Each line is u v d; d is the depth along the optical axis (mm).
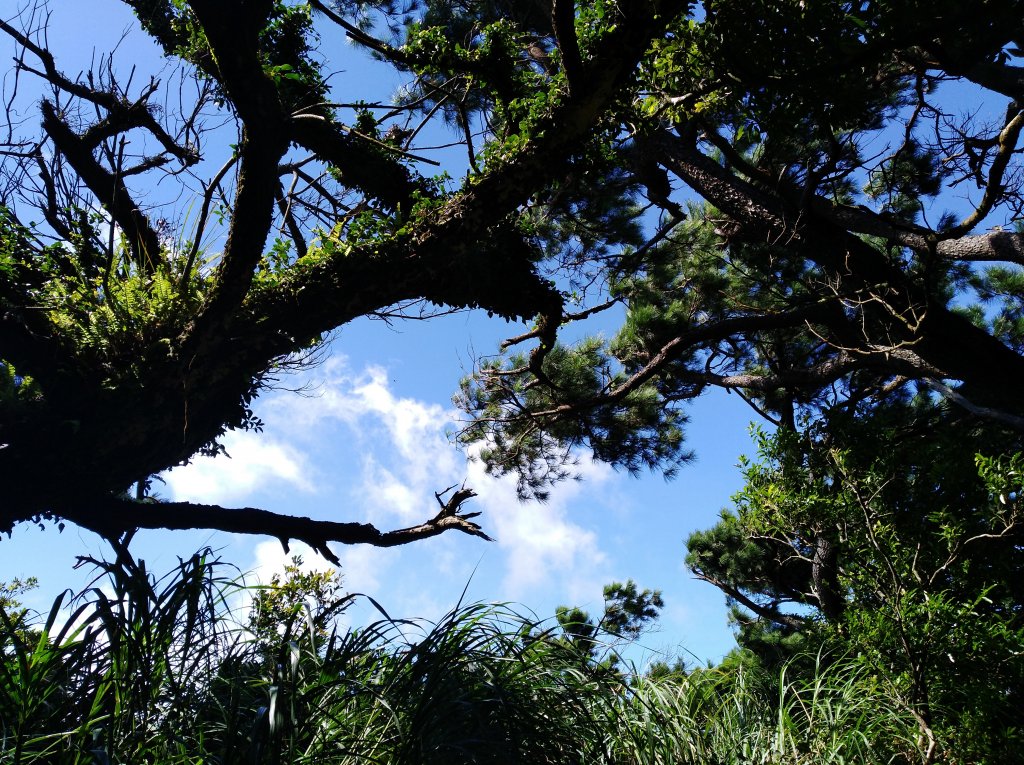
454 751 2680
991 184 6180
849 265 7430
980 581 4930
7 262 4785
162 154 5469
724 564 10680
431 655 2963
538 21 8641
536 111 5297
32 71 4977
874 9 4625
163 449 5043
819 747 3721
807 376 9359
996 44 4551
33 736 2344
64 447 4715
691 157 8180
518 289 5805
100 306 4973
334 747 2643
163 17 5820
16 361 4703
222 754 2494
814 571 6336
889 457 5391
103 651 2650
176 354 4859
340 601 3172
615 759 3312
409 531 5379
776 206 7664
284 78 5965
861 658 4570
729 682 4160
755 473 5930
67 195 4855
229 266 4738
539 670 3309
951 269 9797
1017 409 7281
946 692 4414
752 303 10031
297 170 5688
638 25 4918
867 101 5445
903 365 8094
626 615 10320
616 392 9508
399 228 5285
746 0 4855
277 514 5383
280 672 2756
